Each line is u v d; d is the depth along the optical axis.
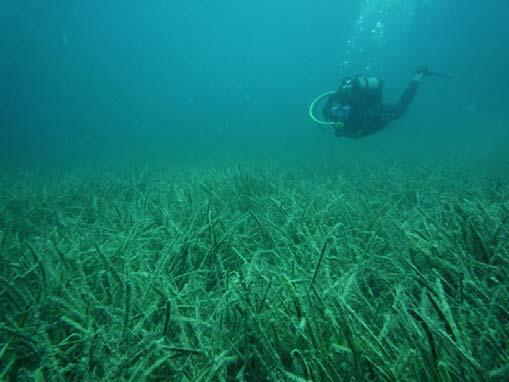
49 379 1.46
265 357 1.63
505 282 2.14
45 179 9.27
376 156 13.82
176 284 2.53
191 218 3.52
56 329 1.91
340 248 2.79
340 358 1.58
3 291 2.16
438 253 2.52
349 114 7.83
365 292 2.45
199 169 9.67
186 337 1.65
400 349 1.48
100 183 7.43
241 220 3.46
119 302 2.09
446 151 14.09
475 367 1.31
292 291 1.83
